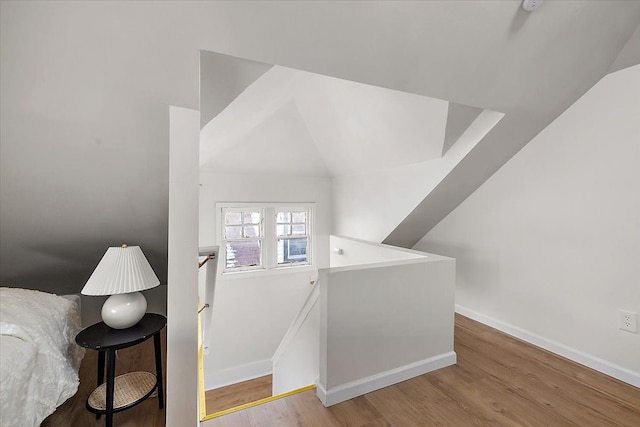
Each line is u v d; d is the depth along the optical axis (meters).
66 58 1.25
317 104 3.30
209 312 3.65
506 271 2.92
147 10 1.17
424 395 2.02
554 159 2.50
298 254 4.88
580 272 2.37
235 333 4.40
